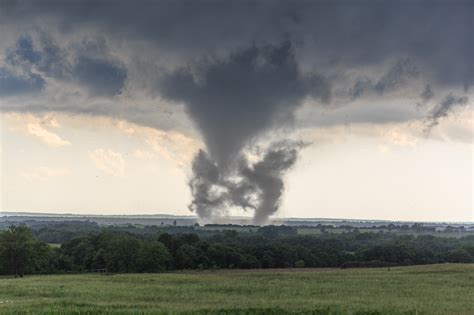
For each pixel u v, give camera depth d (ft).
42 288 204.74
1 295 182.19
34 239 336.29
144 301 164.96
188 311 135.03
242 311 136.15
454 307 147.54
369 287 207.00
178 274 295.89
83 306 147.54
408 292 188.75
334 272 290.76
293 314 132.87
